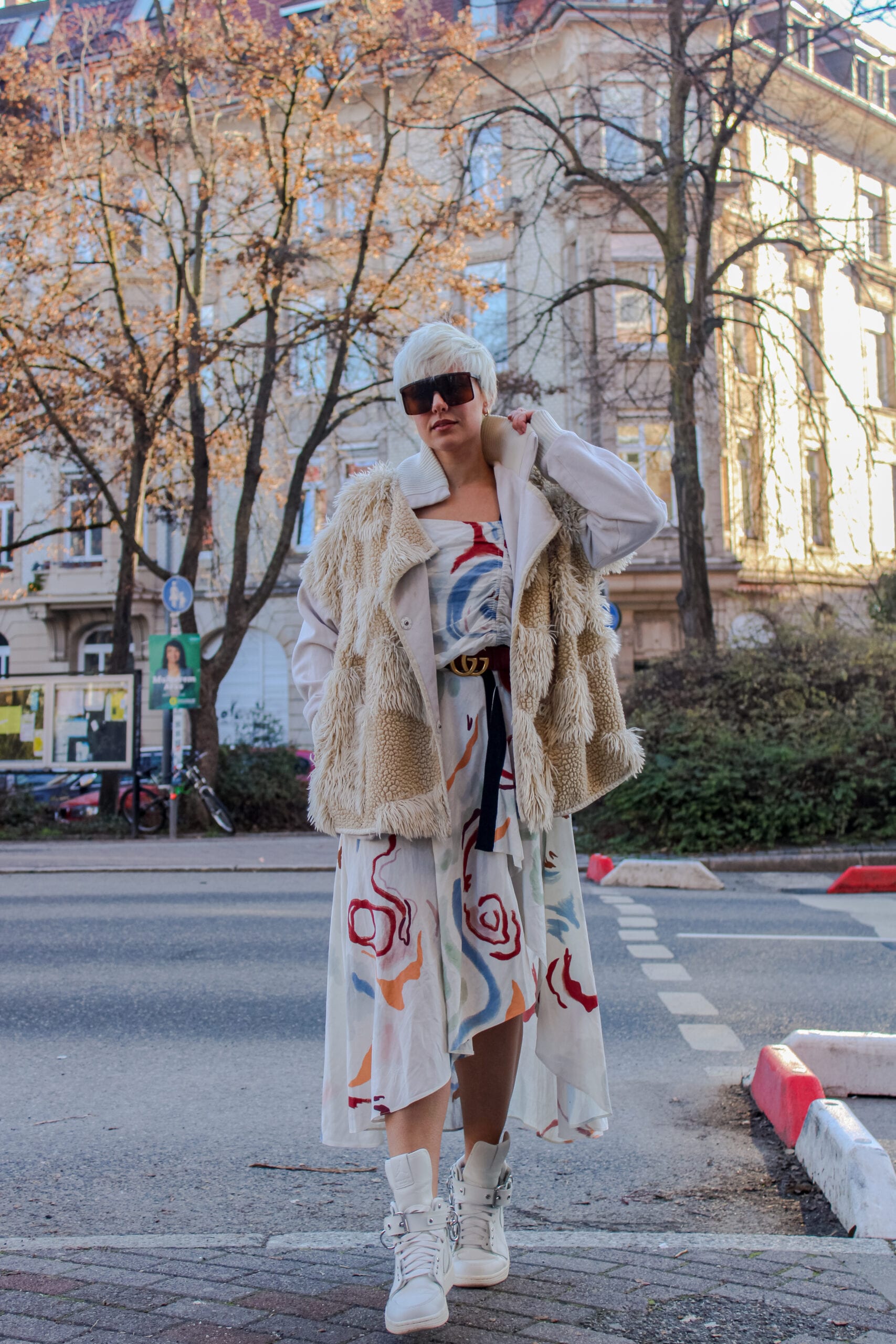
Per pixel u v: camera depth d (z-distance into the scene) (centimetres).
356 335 2077
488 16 2789
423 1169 233
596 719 264
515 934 244
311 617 274
